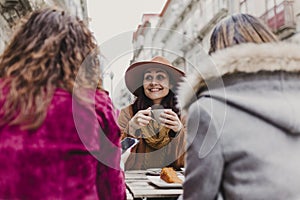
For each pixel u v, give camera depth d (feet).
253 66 3.25
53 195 2.84
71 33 3.09
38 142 2.85
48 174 2.85
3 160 2.82
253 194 3.13
